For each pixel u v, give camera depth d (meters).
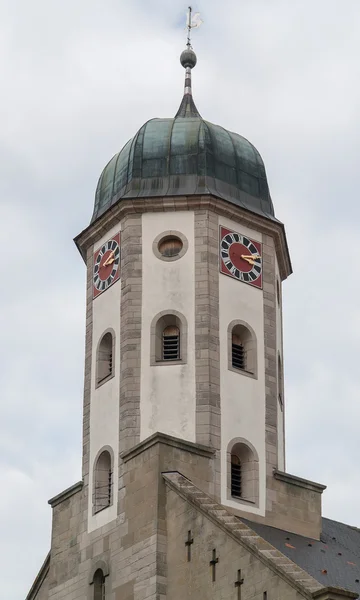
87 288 85.12
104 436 79.50
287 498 78.81
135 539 73.75
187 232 82.12
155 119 87.94
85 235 85.81
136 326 80.38
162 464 74.44
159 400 78.44
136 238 82.44
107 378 80.81
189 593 69.31
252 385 80.38
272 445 79.88
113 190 85.94
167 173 84.31
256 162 87.12
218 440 77.50
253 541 66.62
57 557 79.25
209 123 87.75
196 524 70.44
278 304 85.00
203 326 79.81
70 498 80.19
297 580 62.94
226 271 81.94
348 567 73.69
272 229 84.75
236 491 78.19
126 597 72.94
